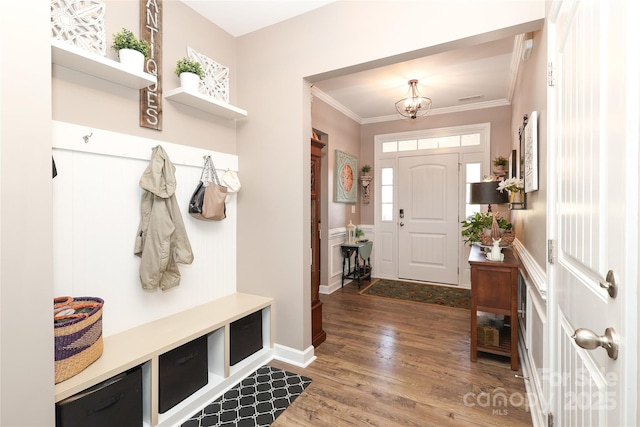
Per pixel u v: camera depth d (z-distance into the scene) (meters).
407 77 3.46
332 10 2.21
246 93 2.57
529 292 1.99
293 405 1.85
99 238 1.72
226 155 2.51
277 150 2.43
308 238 2.43
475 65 3.16
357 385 2.05
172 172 1.94
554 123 1.41
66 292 1.59
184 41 2.19
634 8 0.64
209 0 2.16
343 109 4.54
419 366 2.29
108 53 1.74
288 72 2.38
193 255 2.08
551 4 1.41
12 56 1.11
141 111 1.92
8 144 1.10
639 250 0.64
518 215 3.06
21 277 1.14
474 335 2.35
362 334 2.87
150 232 1.84
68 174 1.59
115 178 1.80
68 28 1.53
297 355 2.35
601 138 0.81
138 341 1.70
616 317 0.70
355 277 4.80
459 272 4.58
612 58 0.74
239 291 2.63
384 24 2.03
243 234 2.60
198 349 1.87
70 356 1.33
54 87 1.53
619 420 0.68
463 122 4.48
